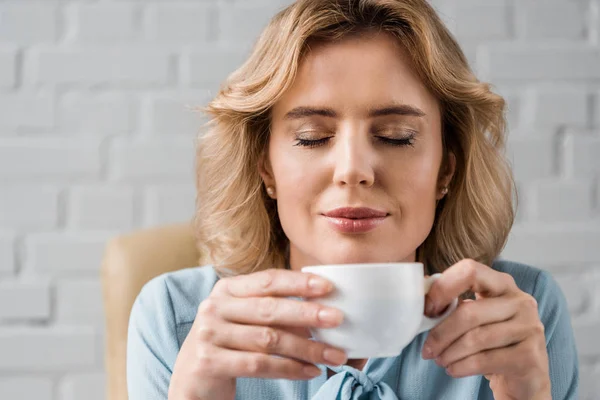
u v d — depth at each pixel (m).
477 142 1.04
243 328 0.76
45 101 1.71
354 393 0.97
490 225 1.08
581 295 1.73
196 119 1.72
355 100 0.89
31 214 1.69
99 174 1.71
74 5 1.72
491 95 1.02
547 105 1.75
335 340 0.72
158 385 1.02
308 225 0.92
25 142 1.70
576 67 1.76
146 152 1.71
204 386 0.78
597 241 1.73
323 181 0.91
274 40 0.98
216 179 1.09
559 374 1.08
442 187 1.07
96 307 1.69
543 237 1.73
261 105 0.96
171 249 1.26
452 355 0.77
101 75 1.71
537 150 1.74
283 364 0.75
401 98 0.90
